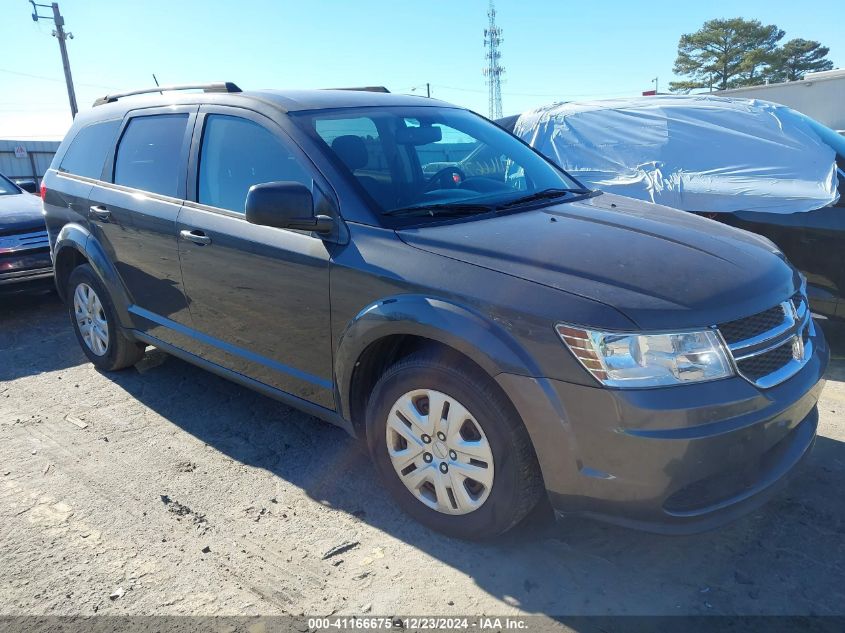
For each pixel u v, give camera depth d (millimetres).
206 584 2555
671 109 5898
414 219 2947
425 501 2807
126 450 3627
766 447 2383
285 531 2875
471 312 2443
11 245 6141
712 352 2271
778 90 20359
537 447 2352
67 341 5602
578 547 2723
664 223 3051
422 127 3652
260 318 3312
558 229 2857
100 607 2443
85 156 4668
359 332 2758
